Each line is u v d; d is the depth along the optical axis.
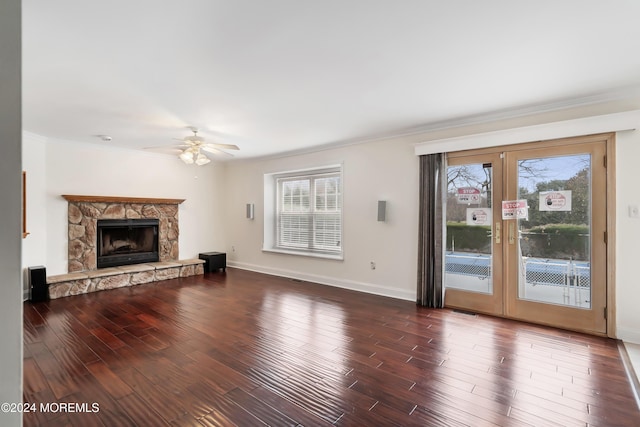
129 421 1.84
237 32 1.98
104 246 5.38
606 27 1.92
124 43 2.10
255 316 3.68
